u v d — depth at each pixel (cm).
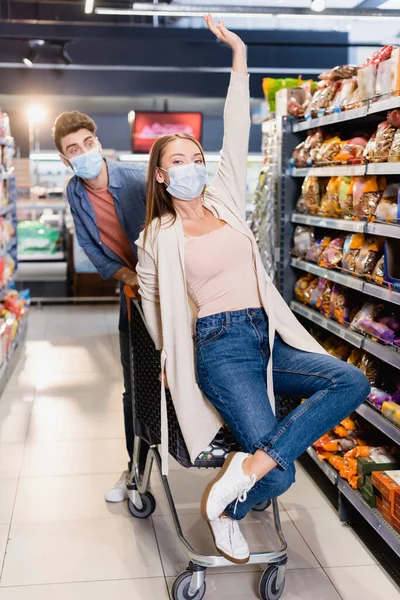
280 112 411
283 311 244
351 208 314
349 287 336
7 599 243
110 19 1181
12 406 457
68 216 926
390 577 258
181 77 1267
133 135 1195
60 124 279
